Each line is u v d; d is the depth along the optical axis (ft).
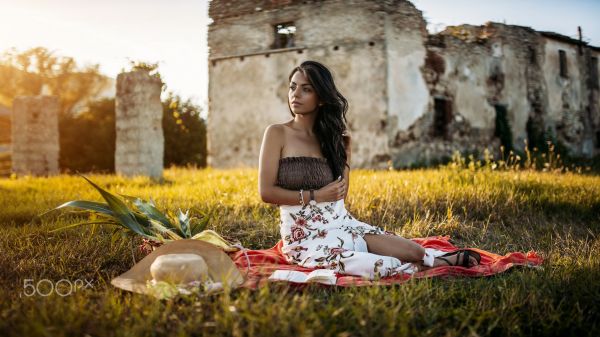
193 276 9.97
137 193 25.00
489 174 27.71
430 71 54.54
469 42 59.16
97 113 82.28
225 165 57.77
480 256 12.91
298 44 53.72
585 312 9.84
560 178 29.27
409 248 12.23
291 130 12.73
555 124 71.56
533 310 9.52
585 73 77.92
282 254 13.06
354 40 51.03
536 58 68.28
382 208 20.59
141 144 38.58
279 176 12.43
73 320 8.29
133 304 9.30
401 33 51.57
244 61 56.70
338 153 12.85
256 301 9.41
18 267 12.39
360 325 8.39
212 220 18.29
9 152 63.52
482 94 60.34
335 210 12.41
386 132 49.65
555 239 17.43
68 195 24.88
